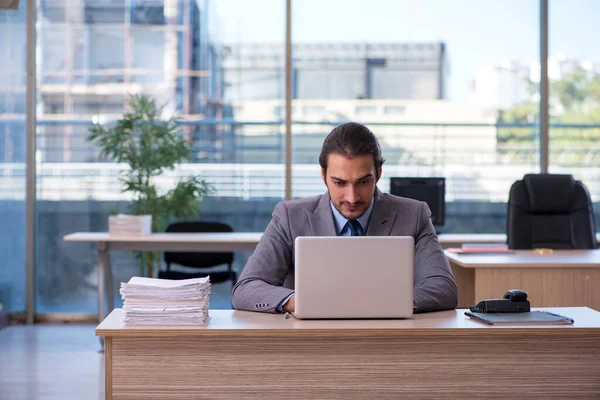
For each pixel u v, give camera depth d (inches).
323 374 90.2
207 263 231.9
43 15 259.4
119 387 90.0
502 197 263.0
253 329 89.3
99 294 213.3
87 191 261.1
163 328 89.5
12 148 256.8
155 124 255.1
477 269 158.9
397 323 93.0
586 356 91.8
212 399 90.1
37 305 261.0
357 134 99.7
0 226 256.7
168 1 261.1
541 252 177.8
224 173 262.1
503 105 262.1
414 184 217.0
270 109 262.2
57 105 259.9
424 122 262.2
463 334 90.3
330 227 111.0
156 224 247.1
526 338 91.3
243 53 262.1
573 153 261.9
